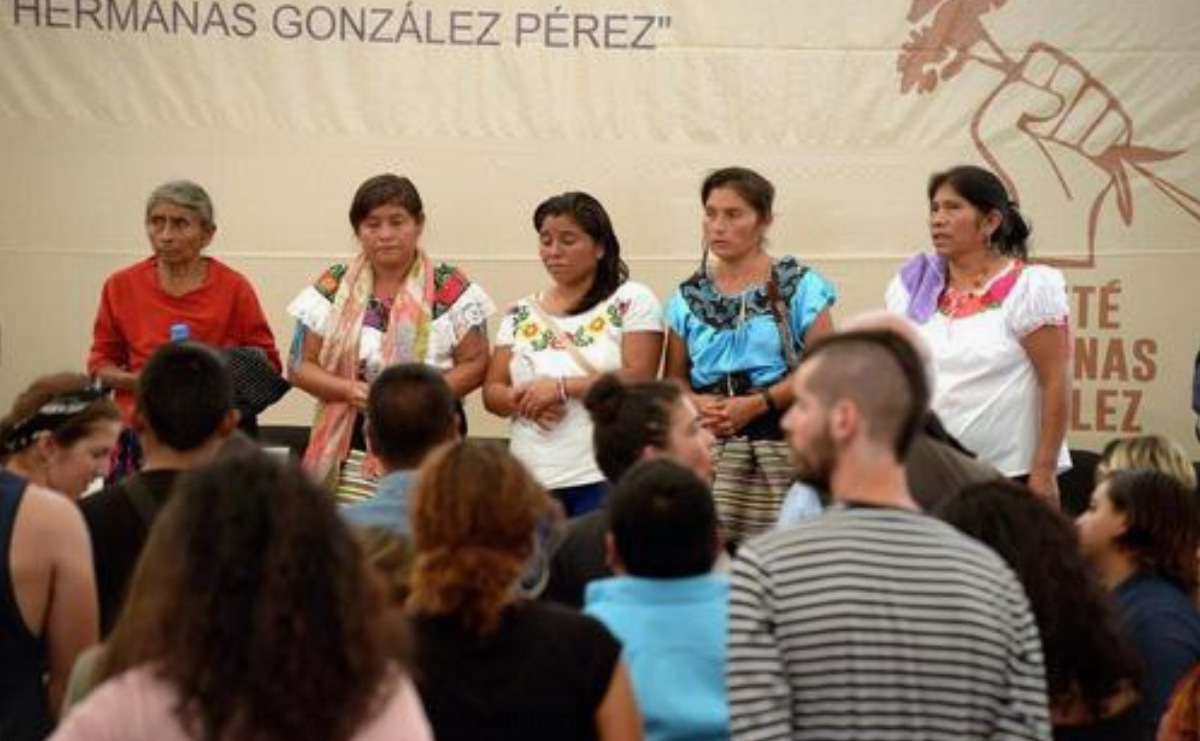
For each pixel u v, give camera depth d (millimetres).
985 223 8023
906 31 10516
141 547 5426
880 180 10570
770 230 10602
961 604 4141
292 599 3264
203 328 9078
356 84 10602
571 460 8422
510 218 10648
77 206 10656
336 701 3262
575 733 4219
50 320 10695
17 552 4992
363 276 8773
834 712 4105
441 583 4176
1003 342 7961
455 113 10617
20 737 5055
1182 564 5656
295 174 10641
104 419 5844
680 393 5801
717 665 4645
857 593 4125
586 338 8555
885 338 4266
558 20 10562
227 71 10602
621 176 10609
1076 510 9930
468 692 4164
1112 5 10484
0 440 5777
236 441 4941
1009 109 10531
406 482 5469
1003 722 4199
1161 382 10617
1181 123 10508
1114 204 10555
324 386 8602
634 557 4711
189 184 9094
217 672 3230
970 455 6289
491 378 8773
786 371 8242
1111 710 5004
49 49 10602
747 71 10547
